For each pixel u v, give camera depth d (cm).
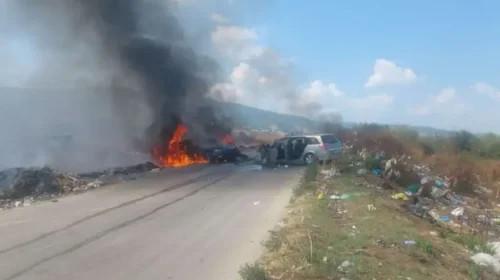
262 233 912
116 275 660
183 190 1592
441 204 1673
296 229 883
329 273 639
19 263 717
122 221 1046
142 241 857
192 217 1096
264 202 1309
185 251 786
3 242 848
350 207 1177
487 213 1653
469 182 2295
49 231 940
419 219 1219
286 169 2330
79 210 1195
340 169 2019
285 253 727
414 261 765
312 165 1998
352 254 742
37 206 1266
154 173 2238
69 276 656
